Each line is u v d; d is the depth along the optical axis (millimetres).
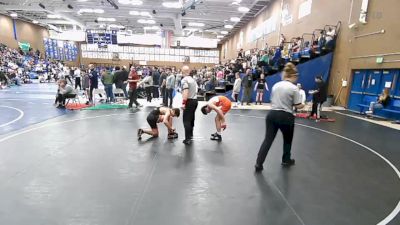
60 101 10922
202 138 6438
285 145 4594
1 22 27719
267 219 2939
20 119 8227
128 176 4008
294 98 4199
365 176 4289
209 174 4164
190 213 3021
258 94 13812
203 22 27828
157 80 15070
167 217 2926
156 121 6273
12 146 5398
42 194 3391
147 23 31000
